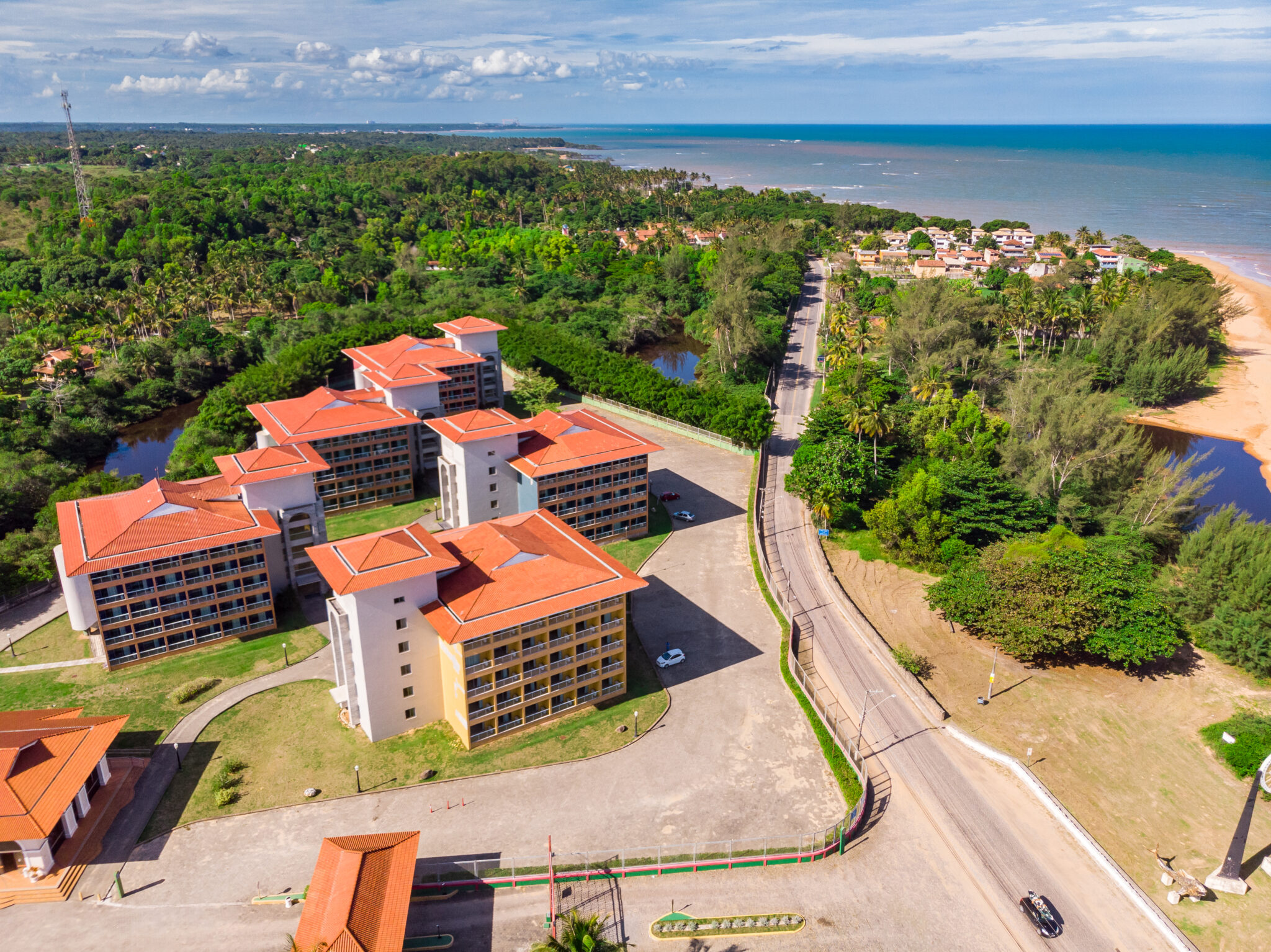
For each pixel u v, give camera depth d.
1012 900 55.09
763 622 87.56
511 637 66.81
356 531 106.69
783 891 55.50
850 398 131.38
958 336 166.88
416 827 60.19
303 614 88.00
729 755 68.00
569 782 64.81
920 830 60.91
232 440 132.12
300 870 56.34
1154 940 52.34
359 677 67.62
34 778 57.72
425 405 122.12
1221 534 93.69
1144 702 76.62
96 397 151.50
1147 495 106.69
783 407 158.12
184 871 56.19
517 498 102.62
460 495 99.69
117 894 54.34
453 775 65.44
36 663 78.94
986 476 105.31
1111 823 62.31
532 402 150.38
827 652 83.38
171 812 61.34
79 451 138.00
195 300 198.25
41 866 55.00
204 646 82.00
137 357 166.25
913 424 131.25
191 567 78.69
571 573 71.62
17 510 110.00
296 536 89.88
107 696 74.12
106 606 75.44
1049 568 83.75
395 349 131.75
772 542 106.06
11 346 169.38
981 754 69.25
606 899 54.72
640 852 58.00
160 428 157.00
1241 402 170.75
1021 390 127.69
